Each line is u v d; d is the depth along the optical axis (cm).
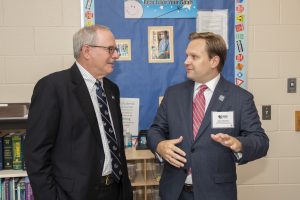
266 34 247
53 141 155
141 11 237
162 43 241
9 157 212
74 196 153
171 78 243
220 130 167
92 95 169
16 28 230
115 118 178
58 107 155
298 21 248
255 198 257
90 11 233
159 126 187
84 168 156
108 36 165
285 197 257
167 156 163
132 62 240
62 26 233
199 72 172
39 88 156
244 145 155
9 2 228
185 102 179
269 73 250
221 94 172
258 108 251
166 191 174
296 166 257
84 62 167
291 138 255
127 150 228
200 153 166
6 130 230
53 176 156
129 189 181
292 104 253
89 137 159
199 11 240
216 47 171
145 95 242
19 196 208
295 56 250
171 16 239
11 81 231
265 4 246
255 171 256
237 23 244
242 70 246
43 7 231
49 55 233
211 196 163
